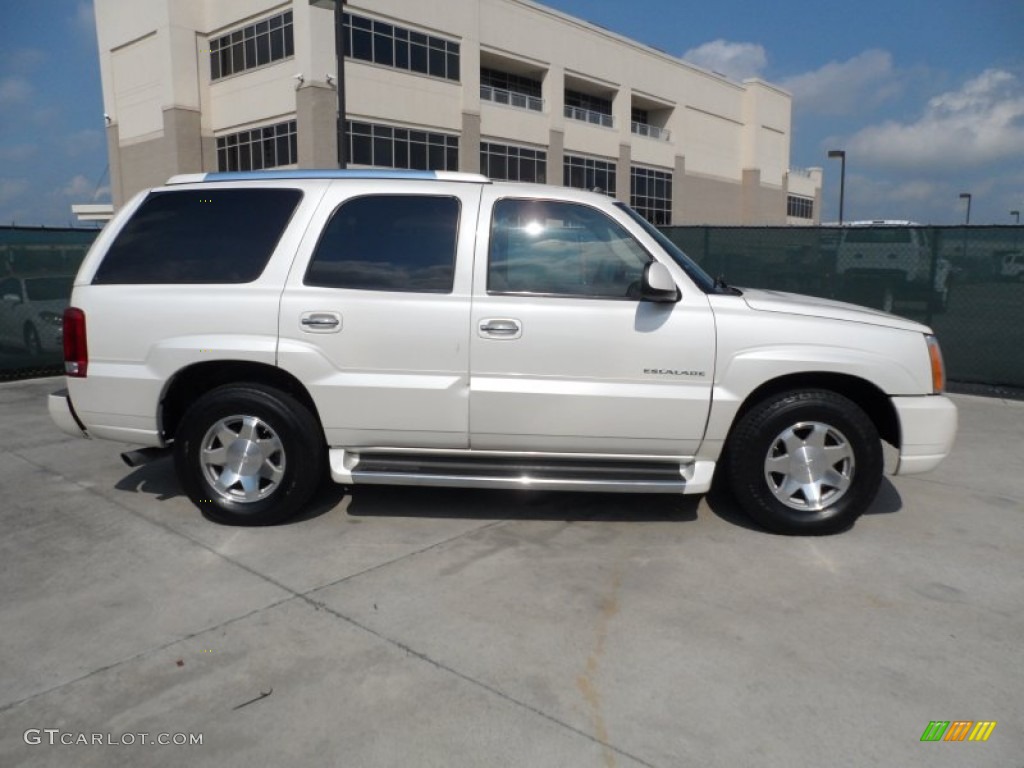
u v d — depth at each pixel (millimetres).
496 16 37531
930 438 4398
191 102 35281
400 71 33500
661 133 51312
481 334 4254
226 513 4531
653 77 48344
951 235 9172
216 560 4098
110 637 3303
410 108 34094
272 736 2660
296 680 2986
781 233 10430
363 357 4309
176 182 4664
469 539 4398
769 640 3309
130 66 36969
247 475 4523
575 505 4980
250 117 33844
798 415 4344
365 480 4395
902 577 3961
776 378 4422
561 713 2793
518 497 5129
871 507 5062
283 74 31844
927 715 2797
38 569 3984
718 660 3146
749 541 4414
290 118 32031
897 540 4465
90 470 5762
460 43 35844
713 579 3904
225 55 34781
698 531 4559
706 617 3504
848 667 3104
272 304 4332
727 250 10906
